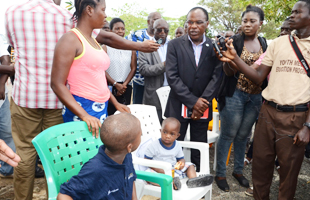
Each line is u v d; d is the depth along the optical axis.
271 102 2.37
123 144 1.32
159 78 3.68
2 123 2.85
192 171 2.38
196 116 2.75
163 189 1.52
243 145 3.22
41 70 2.00
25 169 2.12
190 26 2.70
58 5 2.24
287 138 2.28
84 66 1.74
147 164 1.94
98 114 1.90
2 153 1.25
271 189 3.11
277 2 7.80
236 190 3.09
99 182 1.29
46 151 1.42
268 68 2.47
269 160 2.51
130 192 1.48
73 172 1.55
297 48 2.19
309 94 2.20
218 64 2.80
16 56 2.03
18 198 2.16
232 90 2.87
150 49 2.45
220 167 3.13
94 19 1.78
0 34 2.60
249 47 2.93
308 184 3.22
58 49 1.63
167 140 2.30
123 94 3.96
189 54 2.77
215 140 3.49
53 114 2.16
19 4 1.97
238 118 2.94
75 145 1.58
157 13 4.32
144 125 2.62
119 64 3.81
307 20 2.13
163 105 3.46
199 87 2.81
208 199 2.30
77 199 1.25
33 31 1.94
